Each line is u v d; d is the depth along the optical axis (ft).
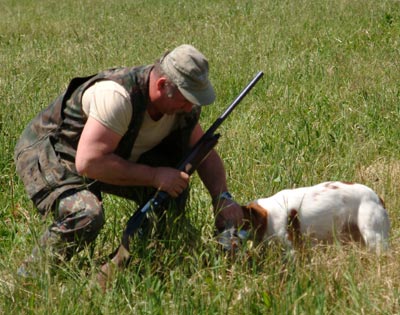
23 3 72.49
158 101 15.39
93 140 15.21
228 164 22.50
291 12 49.78
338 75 32.63
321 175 21.67
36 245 16.24
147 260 15.92
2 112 27.61
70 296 14.99
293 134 24.98
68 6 67.00
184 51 15.12
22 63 39.40
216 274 15.75
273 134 25.29
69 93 16.21
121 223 18.37
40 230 17.10
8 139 24.80
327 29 43.14
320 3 51.80
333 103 28.66
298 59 36.24
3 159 23.86
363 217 16.99
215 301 14.71
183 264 16.15
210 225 17.90
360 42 39.52
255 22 47.57
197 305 14.67
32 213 19.35
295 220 16.83
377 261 15.76
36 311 14.87
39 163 16.29
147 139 16.22
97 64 38.45
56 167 16.14
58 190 16.01
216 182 17.04
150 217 15.99
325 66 34.32
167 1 62.80
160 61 15.38
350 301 14.60
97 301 14.88
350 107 27.61
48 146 16.31
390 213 18.98
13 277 15.78
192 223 18.10
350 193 17.12
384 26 43.04
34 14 63.41
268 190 19.93
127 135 15.58
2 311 14.89
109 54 40.47
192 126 16.58
